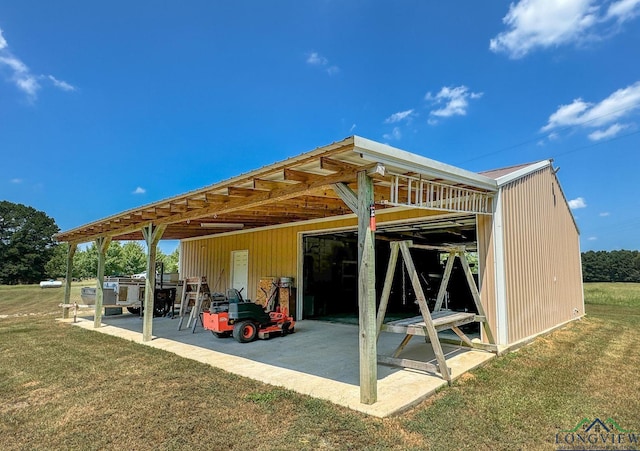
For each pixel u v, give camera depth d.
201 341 6.32
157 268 10.66
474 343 5.21
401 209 6.89
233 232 10.99
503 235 5.57
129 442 2.72
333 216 8.20
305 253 9.29
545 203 7.34
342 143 2.98
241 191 4.56
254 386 3.84
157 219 6.70
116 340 6.52
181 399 3.53
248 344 6.02
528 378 4.05
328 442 2.66
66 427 2.98
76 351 5.65
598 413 3.15
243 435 2.79
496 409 3.21
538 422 2.97
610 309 11.41
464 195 5.04
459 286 9.71
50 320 9.50
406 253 4.21
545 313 6.72
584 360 4.79
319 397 3.47
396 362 4.30
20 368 4.70
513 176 6.01
